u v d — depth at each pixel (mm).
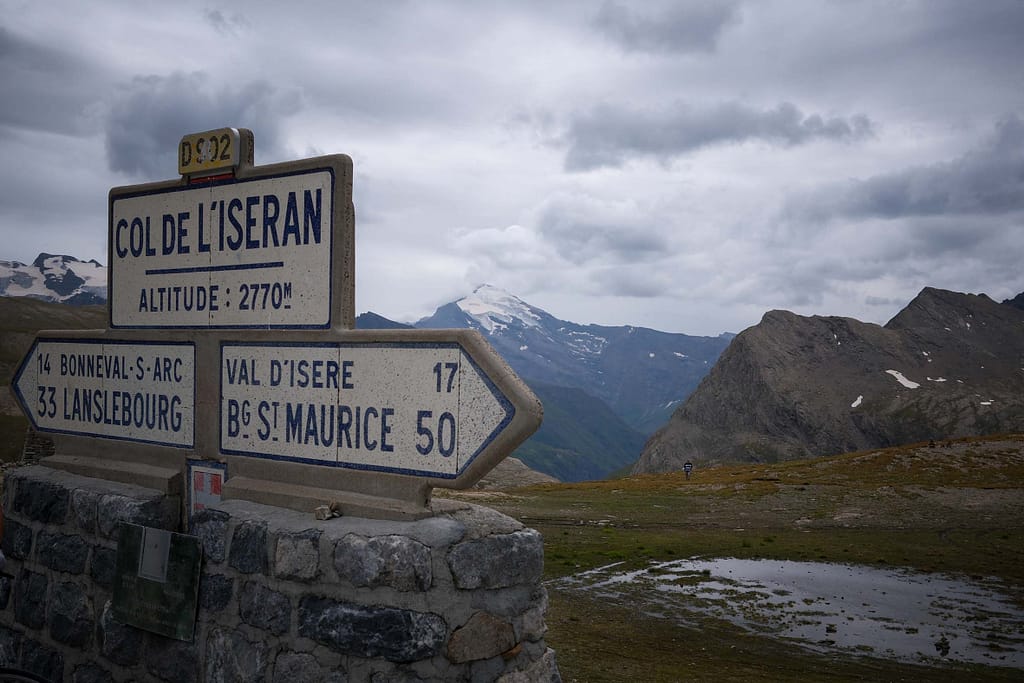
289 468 5035
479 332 4246
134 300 6105
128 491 5711
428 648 3914
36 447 23047
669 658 16000
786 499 53875
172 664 4961
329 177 4902
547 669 4469
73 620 5734
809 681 14727
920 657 18125
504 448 4047
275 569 4398
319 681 4137
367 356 4672
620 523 42031
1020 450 72750
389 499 4516
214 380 5508
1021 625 21750
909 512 47656
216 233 5527
